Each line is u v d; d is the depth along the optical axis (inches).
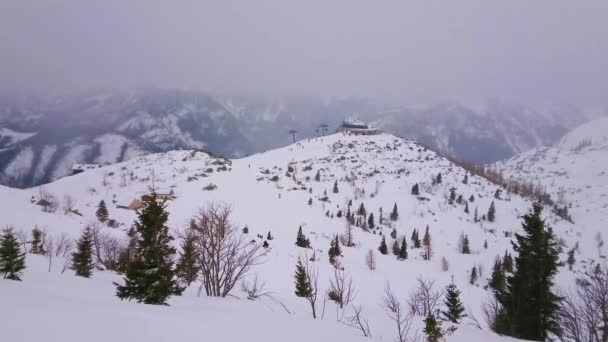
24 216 2017.7
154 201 688.4
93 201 4980.3
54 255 1566.2
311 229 4067.4
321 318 610.5
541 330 706.8
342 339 432.8
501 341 574.6
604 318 452.4
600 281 482.0
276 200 5064.0
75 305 356.8
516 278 771.4
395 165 7682.1
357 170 7258.9
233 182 5723.4
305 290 1148.5
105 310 344.8
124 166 6663.4
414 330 582.2
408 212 5693.9
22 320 252.1
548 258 751.7
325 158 7780.5
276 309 658.8
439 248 4559.5
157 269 630.5
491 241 5039.4
